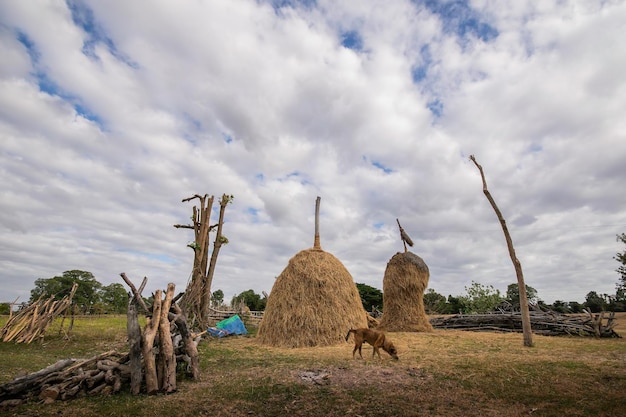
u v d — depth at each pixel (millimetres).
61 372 6762
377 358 10016
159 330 7164
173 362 7023
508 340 14469
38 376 6480
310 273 14820
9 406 5895
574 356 10109
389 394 6492
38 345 13633
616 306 38844
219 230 20516
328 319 13773
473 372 7988
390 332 17969
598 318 17047
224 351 11805
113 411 5680
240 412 5656
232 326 19094
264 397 6371
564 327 17969
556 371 7992
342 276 15430
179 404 6020
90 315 27469
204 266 19688
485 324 21250
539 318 19266
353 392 6609
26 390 6359
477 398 6270
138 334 6934
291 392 6641
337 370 8422
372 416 5453
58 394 6281
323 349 12289
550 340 14680
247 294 42312
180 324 7836
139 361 6816
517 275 13242
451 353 10852
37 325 14688
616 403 5910
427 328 18281
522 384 7055
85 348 12758
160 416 5484
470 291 33062
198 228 20203
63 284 56094
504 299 31984
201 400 6227
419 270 19016
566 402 6020
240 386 7062
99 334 16250
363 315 15469
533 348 12023
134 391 6605
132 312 7043
